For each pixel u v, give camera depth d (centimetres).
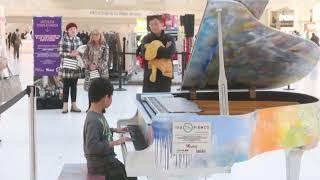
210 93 369
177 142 242
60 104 854
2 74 637
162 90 544
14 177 425
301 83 1303
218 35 261
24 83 1266
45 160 484
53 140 581
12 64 1809
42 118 746
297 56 304
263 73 346
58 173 439
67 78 796
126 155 243
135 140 279
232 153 251
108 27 3334
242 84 376
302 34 2556
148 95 362
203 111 324
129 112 816
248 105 371
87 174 297
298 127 283
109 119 743
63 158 493
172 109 290
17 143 561
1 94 594
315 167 457
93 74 771
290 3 2800
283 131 278
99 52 775
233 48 293
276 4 2806
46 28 849
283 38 273
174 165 243
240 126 253
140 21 1825
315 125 291
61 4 3288
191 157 245
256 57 310
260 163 471
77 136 605
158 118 242
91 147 293
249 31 265
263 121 269
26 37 3434
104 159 297
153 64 539
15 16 3281
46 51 843
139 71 1395
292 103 376
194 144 245
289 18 2783
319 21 2680
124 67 1333
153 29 544
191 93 366
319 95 1031
